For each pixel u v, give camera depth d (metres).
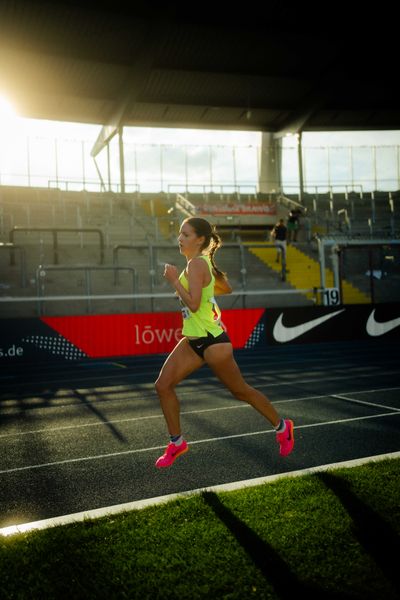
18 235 20.28
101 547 2.58
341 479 3.42
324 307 14.73
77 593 2.19
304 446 4.48
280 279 19.08
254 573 2.30
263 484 3.39
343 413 5.85
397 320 15.75
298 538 2.61
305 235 25.61
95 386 8.48
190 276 3.27
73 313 15.54
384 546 2.52
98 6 27.59
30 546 2.61
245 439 4.78
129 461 4.23
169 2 27.38
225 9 29.39
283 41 32.69
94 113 37.72
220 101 38.31
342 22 31.17
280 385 8.02
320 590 2.17
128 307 16.08
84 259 18.53
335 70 34.97
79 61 31.80
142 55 30.80
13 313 14.88
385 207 33.69
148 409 6.48
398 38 32.50
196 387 8.02
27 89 34.03
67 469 4.07
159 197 31.91
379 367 9.74
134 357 12.98
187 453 4.37
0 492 3.57
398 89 39.00
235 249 21.33
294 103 39.81
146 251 19.94
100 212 25.77
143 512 3.00
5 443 4.93
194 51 32.81
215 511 2.97
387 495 3.12
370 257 15.82
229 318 13.51
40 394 7.76
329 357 11.52
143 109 38.06
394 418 5.53
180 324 13.21
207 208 27.36
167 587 2.21
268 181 41.28
